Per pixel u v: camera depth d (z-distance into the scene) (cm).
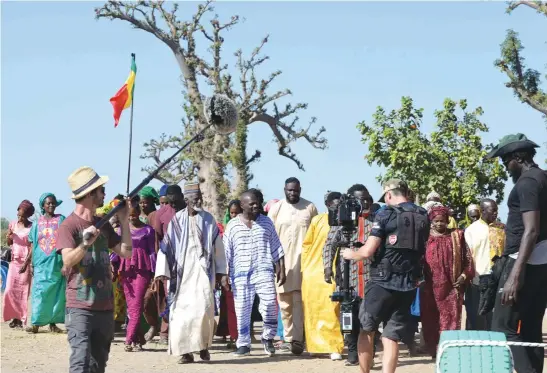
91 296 827
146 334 1561
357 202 1049
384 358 959
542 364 875
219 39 4034
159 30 4134
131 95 922
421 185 2381
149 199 1431
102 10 4097
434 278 1242
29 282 1667
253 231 1306
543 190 853
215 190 4009
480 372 748
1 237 3700
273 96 4106
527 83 3344
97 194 849
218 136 4012
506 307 872
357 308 1173
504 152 886
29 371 1152
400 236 945
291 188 1350
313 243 1277
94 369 839
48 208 1567
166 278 1236
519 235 869
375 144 2427
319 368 1195
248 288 1305
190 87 4128
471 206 1472
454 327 1240
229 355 1322
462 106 2422
